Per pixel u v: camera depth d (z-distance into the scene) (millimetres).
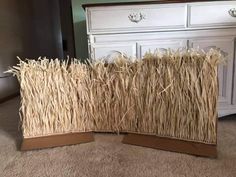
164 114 1206
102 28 1449
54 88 1268
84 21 1970
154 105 1226
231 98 1495
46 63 1282
